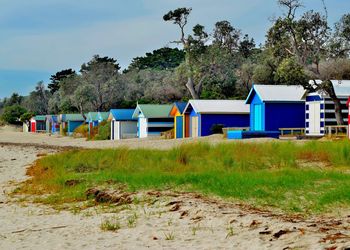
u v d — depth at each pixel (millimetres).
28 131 143875
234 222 14094
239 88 93438
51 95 179875
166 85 109438
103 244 12625
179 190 20188
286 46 52375
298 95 52188
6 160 40969
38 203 20719
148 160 28500
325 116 46938
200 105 60188
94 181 23750
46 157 34594
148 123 72312
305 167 24188
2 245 12938
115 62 171125
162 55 176875
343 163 24703
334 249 10367
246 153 27172
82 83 135375
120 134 79125
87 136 89062
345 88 47000
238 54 110688
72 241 13156
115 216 16531
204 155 28719
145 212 16641
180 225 14422
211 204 16781
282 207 15820
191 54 90938
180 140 51938
